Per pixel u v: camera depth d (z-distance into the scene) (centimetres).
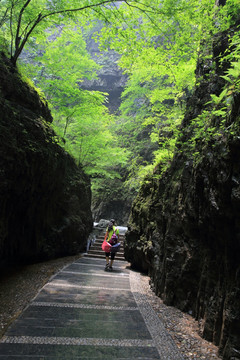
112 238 702
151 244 583
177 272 418
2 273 514
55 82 842
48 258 716
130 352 268
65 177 873
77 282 530
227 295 260
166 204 510
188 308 386
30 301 393
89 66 1181
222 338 258
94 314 365
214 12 467
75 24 688
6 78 538
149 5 492
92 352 263
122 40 536
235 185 234
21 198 540
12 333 287
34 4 630
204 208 318
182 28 511
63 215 834
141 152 1769
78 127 1030
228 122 265
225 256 272
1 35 643
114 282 566
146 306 416
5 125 473
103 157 1138
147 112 1620
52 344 271
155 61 604
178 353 269
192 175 374
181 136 498
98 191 1970
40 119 638
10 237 543
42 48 1023
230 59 347
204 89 445
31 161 539
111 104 2653
